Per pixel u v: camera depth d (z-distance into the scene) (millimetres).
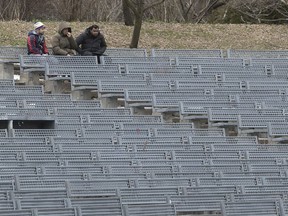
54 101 81688
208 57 95562
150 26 109875
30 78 88000
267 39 110688
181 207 62656
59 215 58000
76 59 88688
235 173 71812
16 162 69062
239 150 77625
